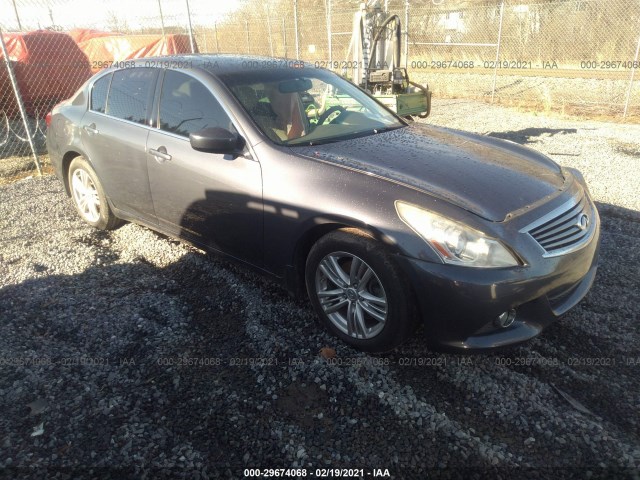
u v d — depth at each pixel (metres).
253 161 3.25
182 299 3.59
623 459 2.25
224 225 3.47
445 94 15.02
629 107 12.05
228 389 2.71
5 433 2.40
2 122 11.18
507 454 2.29
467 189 2.80
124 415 2.52
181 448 2.33
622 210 5.32
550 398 2.63
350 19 18.67
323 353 2.96
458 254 2.53
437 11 19.50
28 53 11.42
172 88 3.85
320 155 3.14
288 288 3.29
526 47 19.44
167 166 3.72
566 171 3.51
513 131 9.59
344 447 2.34
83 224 5.09
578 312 3.40
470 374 2.81
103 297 3.62
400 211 2.66
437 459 2.27
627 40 17.22
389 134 3.70
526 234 2.62
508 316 2.60
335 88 4.15
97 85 4.57
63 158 4.90
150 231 4.77
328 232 3.00
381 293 2.79
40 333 3.22
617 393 2.67
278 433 2.42
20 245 4.58
